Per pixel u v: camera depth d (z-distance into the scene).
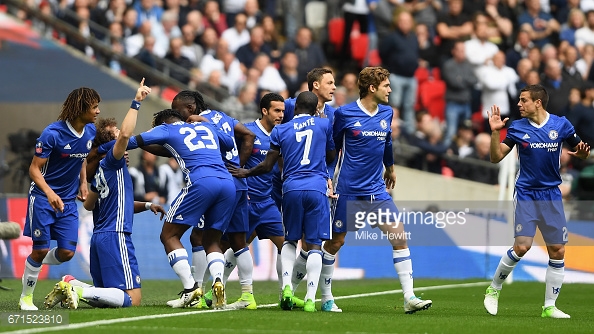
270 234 33.31
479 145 61.81
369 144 30.25
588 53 69.69
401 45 62.06
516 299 39.41
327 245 31.02
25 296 30.58
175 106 31.92
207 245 29.94
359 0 67.75
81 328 24.02
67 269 47.69
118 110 59.22
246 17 66.00
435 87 63.94
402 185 60.91
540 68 67.25
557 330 25.88
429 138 61.84
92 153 31.48
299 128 30.14
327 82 31.88
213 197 29.38
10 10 64.06
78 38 61.16
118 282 30.58
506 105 63.88
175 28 64.12
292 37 68.88
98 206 31.06
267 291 40.84
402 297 38.41
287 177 30.12
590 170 58.12
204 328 24.23
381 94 30.09
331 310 31.03
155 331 23.47
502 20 68.44
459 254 49.50
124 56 60.19
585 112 63.28
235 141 32.53
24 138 55.03
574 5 72.06
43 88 56.12
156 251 49.44
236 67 62.84
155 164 52.84
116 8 63.28
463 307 34.22
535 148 30.14
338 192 30.70
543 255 50.00
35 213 30.44
